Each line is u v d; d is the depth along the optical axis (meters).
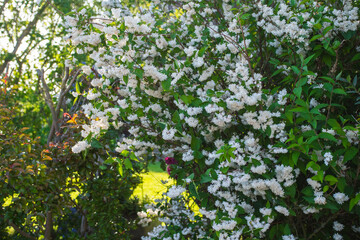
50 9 11.66
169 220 3.02
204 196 2.28
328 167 1.93
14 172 2.88
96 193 3.62
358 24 2.28
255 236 2.06
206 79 2.47
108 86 2.49
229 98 2.04
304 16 2.28
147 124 2.50
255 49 2.58
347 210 2.00
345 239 2.38
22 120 6.44
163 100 2.51
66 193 3.36
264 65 2.67
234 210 1.99
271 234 2.10
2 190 3.10
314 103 2.19
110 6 3.28
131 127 2.48
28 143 3.15
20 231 3.51
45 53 9.88
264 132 2.05
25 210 2.99
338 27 2.24
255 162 1.93
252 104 1.95
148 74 2.19
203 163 2.25
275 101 2.19
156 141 2.56
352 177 2.04
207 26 2.77
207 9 2.85
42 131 6.75
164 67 2.59
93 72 2.64
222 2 2.82
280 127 1.99
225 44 2.50
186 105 2.23
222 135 2.51
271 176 1.94
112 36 2.19
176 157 2.51
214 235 2.10
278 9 2.53
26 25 12.26
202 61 2.29
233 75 2.24
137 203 4.48
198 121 2.29
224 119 2.06
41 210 3.12
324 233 2.30
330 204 1.90
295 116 2.28
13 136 3.08
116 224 3.83
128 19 2.17
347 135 1.89
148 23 2.41
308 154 1.91
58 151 3.39
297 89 1.88
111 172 3.66
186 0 2.85
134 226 3.86
